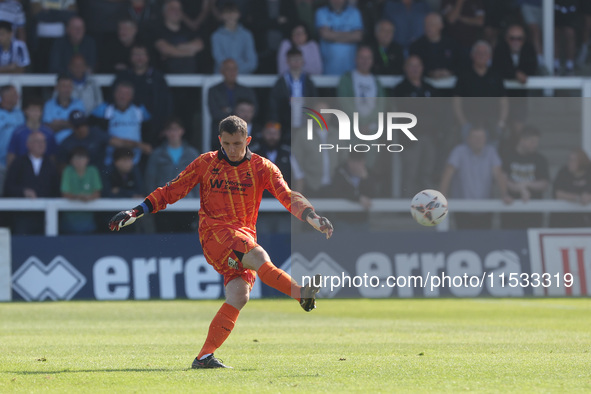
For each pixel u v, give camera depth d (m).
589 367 20.58
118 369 20.34
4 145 56.38
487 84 58.25
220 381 18.05
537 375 19.08
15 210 54.34
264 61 61.88
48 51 60.84
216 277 53.34
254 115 57.72
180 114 60.94
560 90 61.56
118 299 52.38
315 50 60.91
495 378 18.56
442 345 27.34
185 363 21.77
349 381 18.05
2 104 56.62
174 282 53.00
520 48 61.69
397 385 17.44
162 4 63.03
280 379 18.38
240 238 19.91
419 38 60.50
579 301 53.28
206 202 20.66
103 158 55.94
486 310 46.97
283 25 62.03
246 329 35.25
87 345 27.58
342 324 38.09
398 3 63.56
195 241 53.53
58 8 61.16
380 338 30.48
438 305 50.75
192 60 60.62
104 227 56.06
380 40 60.59
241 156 20.44
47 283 51.97
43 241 52.25
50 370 20.16
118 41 60.53
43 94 62.34
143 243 53.12
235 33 60.78
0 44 58.50
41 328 35.59
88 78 58.25
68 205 54.47
